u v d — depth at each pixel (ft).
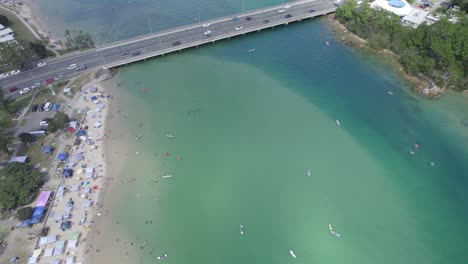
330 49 625.82
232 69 580.71
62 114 448.65
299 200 383.04
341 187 396.57
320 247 341.41
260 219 365.20
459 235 351.25
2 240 334.85
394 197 386.11
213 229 355.97
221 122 479.00
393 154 434.71
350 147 444.14
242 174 410.31
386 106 504.43
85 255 327.88
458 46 499.51
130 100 513.04
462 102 499.51
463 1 645.51
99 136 450.71
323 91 533.96
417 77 545.44
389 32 601.21
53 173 399.03
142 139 450.71
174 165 418.31
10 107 486.38
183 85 545.03
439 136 455.22
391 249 340.18
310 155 433.48
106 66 564.30
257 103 511.40
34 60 583.17
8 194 350.84
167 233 350.84
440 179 404.57
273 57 609.42
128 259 327.67
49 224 350.02
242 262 330.75
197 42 623.36
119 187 390.42
